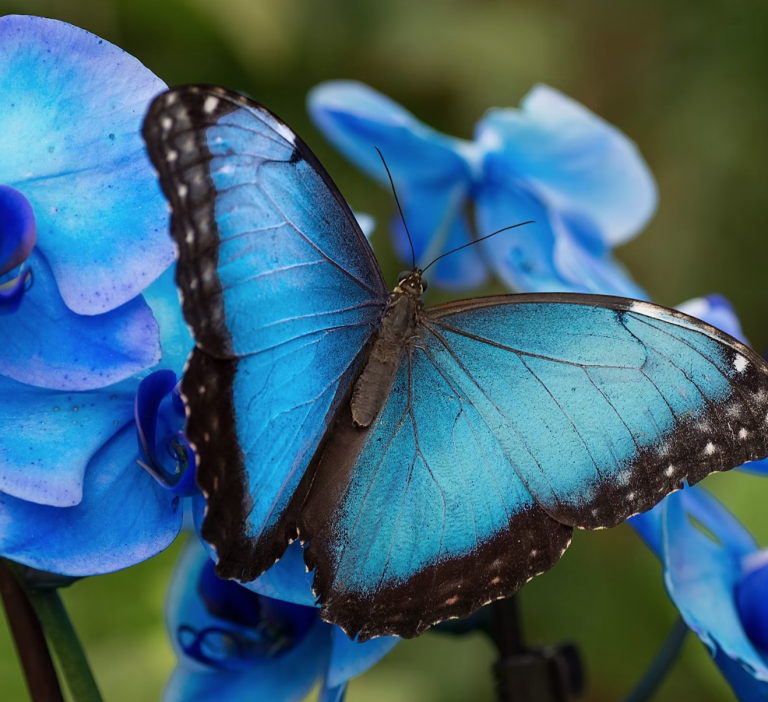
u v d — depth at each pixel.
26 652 0.65
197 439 0.64
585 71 1.09
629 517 0.66
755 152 1.10
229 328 0.64
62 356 0.64
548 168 0.77
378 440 0.67
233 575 0.64
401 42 0.97
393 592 0.66
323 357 0.67
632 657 0.90
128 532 0.64
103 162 0.64
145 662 0.80
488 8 1.03
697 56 1.11
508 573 0.66
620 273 0.75
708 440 0.66
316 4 0.94
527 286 0.74
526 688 0.68
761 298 1.12
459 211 0.80
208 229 0.64
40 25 0.64
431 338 0.68
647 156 1.13
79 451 0.64
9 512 0.64
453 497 0.67
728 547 0.70
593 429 0.67
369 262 0.68
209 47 0.86
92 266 0.64
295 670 0.68
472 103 1.00
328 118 0.79
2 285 0.64
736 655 0.67
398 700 0.86
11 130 0.64
